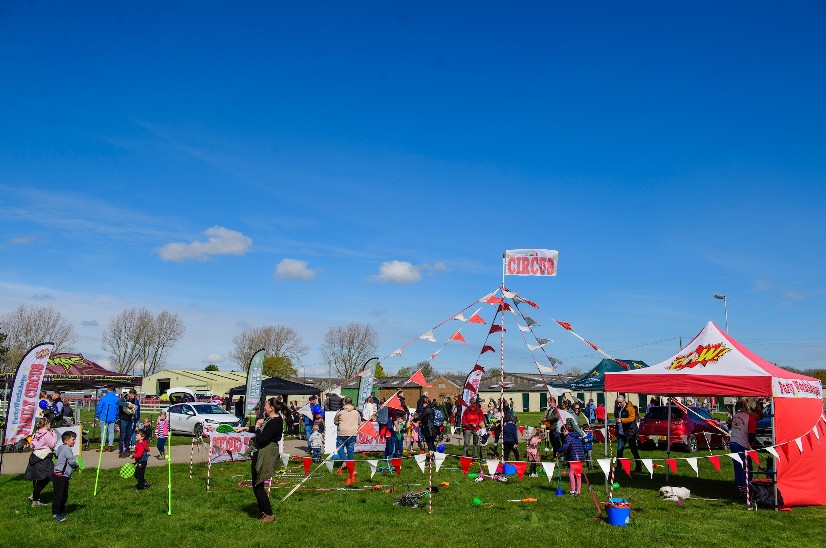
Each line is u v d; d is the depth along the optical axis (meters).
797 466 11.45
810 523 10.12
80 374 23.88
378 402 20.41
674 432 20.55
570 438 12.56
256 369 23.02
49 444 11.14
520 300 17.45
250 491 12.61
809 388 12.30
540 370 17.02
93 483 13.48
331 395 23.78
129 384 25.30
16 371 14.80
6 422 14.64
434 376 76.69
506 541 8.95
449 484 13.54
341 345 80.81
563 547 8.68
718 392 12.04
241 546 8.66
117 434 24.67
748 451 11.61
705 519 10.40
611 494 11.88
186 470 15.61
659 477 14.91
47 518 10.20
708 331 13.52
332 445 18.22
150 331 74.75
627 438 16.70
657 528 9.72
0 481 13.65
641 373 13.12
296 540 8.95
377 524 9.94
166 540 8.91
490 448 20.94
